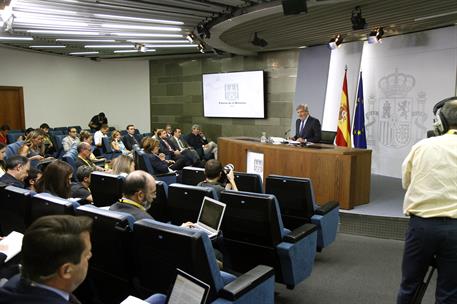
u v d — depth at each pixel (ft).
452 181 6.32
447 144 6.48
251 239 8.20
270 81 29.71
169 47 29.48
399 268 10.93
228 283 6.02
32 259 3.25
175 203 9.36
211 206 8.33
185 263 5.50
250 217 7.93
